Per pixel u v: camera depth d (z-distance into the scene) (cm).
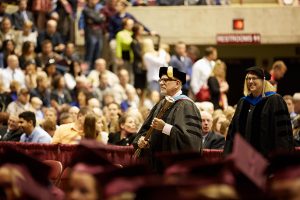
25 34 3300
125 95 3070
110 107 2588
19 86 2808
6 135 2320
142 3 3816
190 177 1066
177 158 1231
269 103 1794
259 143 1788
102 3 3525
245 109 1811
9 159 1206
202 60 3072
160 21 3794
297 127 2291
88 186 1038
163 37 3794
